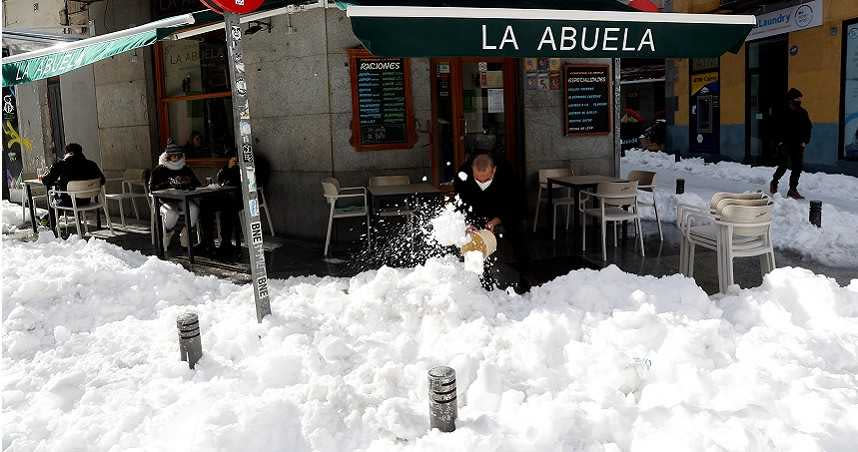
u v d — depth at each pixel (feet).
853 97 42.60
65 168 32.86
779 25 47.78
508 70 30.81
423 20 13.75
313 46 28.73
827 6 43.75
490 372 12.17
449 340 14.38
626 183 25.20
